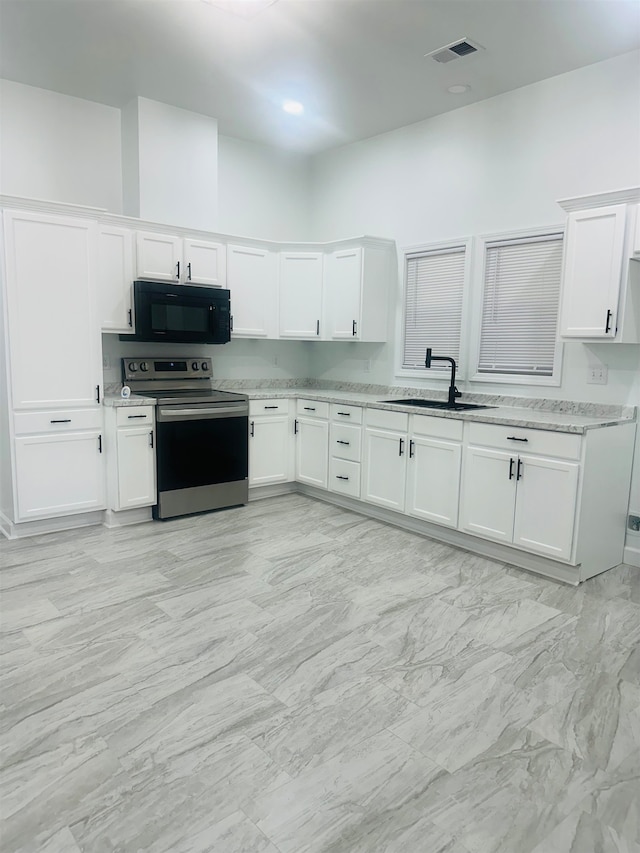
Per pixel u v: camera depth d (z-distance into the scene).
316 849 1.48
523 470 3.29
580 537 3.11
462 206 4.30
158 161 4.31
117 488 3.95
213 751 1.84
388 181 4.85
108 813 1.58
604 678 2.28
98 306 3.93
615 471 3.29
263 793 1.67
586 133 3.57
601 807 1.64
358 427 4.34
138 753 1.82
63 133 4.16
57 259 3.64
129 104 4.26
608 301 3.14
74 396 3.79
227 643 2.50
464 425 3.59
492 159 4.08
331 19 3.08
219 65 3.65
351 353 5.27
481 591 3.07
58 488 3.79
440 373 4.54
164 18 3.11
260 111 4.41
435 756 1.83
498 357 4.18
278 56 3.52
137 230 4.12
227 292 4.55
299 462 4.95
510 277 4.06
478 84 3.84
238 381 5.24
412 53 3.44
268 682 2.22
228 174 5.03
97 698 2.10
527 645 2.53
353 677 2.26
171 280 4.31
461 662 2.38
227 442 4.47
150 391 4.56
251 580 3.16
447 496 3.73
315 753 1.84
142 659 2.36
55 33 3.28
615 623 2.74
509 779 1.74
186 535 3.87
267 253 4.90
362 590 3.06
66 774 1.73
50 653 2.39
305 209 5.61
